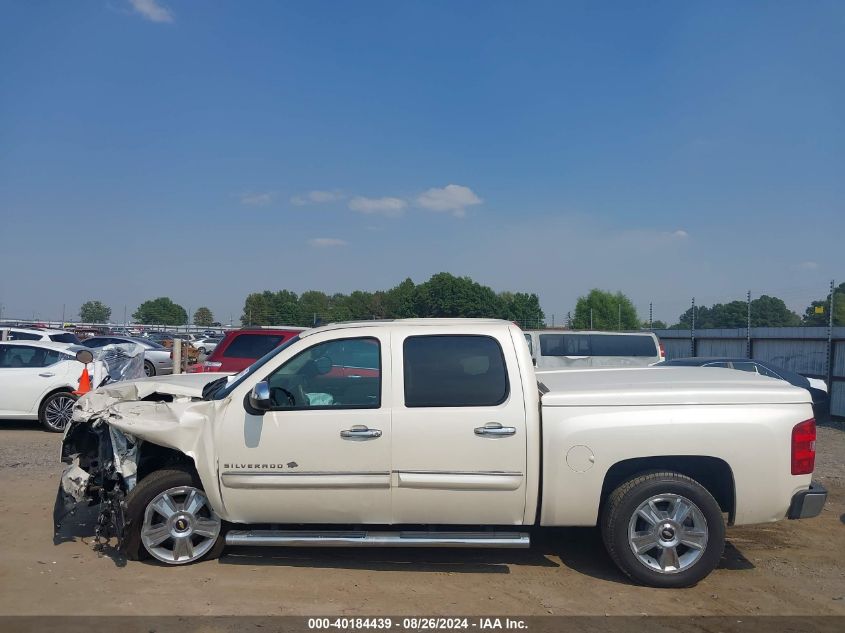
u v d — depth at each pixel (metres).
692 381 5.64
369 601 4.87
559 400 5.17
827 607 4.88
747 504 5.14
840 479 9.27
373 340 5.37
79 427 5.78
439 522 5.24
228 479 5.23
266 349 12.07
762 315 30.61
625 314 42.41
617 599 4.97
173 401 5.71
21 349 12.46
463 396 5.20
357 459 5.14
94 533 6.27
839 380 16.28
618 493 5.18
